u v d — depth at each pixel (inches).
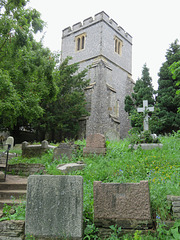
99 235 144.8
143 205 143.6
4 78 346.0
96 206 148.7
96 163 276.8
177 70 269.1
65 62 944.9
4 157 392.8
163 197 159.2
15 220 150.2
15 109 374.0
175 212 144.8
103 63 1111.0
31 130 961.5
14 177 275.4
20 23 397.4
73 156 310.3
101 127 1025.5
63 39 1364.4
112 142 402.6
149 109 388.2
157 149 321.1
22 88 424.8
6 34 361.1
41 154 351.6
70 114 891.4
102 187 150.9
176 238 127.8
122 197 147.2
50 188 140.4
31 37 506.3
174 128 772.6
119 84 1268.5
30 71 422.0
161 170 227.6
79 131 1031.0
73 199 137.6
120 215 144.6
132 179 212.4
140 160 271.0
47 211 137.8
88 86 1083.9
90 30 1224.2
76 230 133.6
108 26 1224.8
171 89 799.7
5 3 387.2
